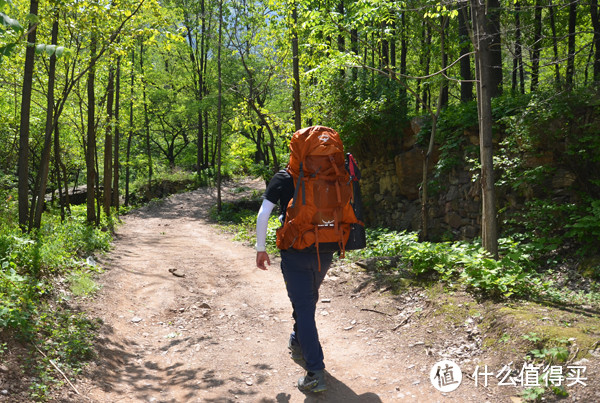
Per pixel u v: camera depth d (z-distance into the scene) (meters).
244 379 3.30
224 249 10.63
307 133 2.91
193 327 4.61
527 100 8.30
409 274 5.34
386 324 4.24
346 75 13.02
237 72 25.58
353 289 5.43
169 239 13.50
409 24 12.52
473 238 9.20
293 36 11.46
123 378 3.37
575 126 7.29
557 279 6.22
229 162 29.83
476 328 3.64
